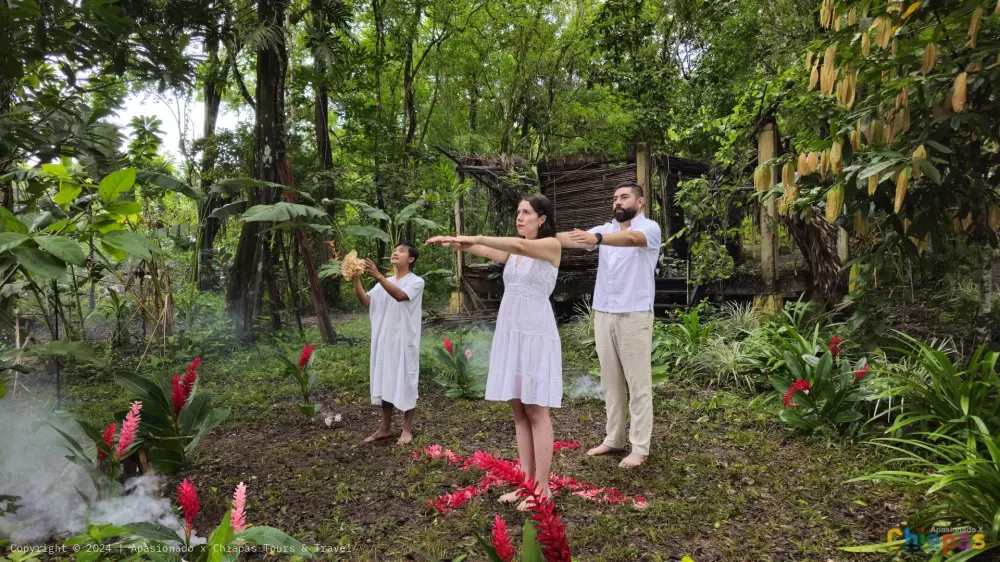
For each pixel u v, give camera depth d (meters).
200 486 3.34
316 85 9.38
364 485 3.31
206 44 8.19
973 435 2.86
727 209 6.68
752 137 6.44
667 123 11.13
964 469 2.49
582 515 2.88
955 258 4.64
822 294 6.13
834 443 3.71
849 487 3.10
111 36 3.81
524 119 14.91
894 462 3.34
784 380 4.34
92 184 3.77
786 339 4.89
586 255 8.84
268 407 5.06
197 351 7.02
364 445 4.04
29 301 5.64
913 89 3.50
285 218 5.59
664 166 8.23
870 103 3.68
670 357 5.82
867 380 3.99
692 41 13.64
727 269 6.62
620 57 11.76
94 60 4.00
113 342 6.79
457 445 3.96
